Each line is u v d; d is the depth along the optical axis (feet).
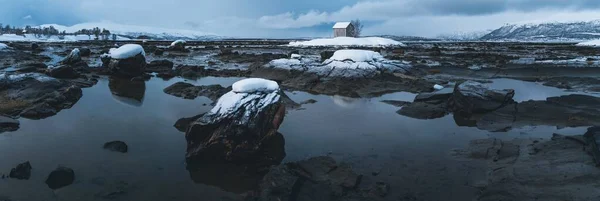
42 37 492.13
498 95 46.09
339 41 269.44
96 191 23.63
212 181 25.86
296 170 26.43
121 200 22.57
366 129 39.34
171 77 83.56
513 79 82.02
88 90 61.57
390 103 54.39
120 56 80.84
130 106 49.42
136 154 30.71
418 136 36.68
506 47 252.83
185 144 33.53
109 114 44.57
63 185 24.36
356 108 50.67
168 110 47.37
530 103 45.32
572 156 26.61
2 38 400.47
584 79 73.41
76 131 36.91
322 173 26.11
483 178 25.59
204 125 30.50
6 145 31.96
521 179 24.21
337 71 72.08
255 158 29.84
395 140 35.29
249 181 25.98
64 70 70.64
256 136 30.30
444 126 40.50
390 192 23.70
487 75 87.81
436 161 29.35
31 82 54.44
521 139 33.53
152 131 37.47
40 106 44.27
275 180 24.02
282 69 80.18
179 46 188.03
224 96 33.63
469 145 32.76
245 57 137.18
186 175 26.76
